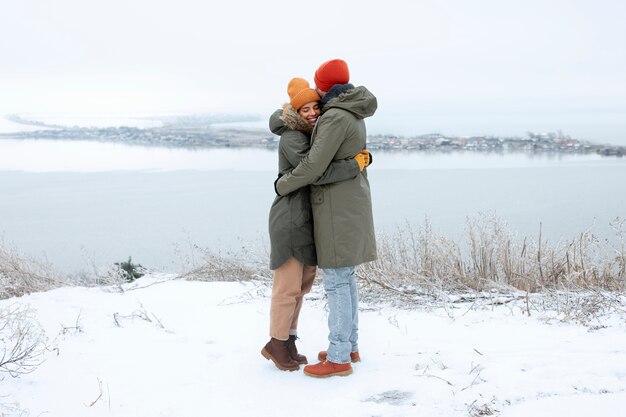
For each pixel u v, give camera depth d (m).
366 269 5.97
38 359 3.83
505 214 19.80
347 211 3.43
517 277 5.89
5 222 34.66
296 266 3.58
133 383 3.45
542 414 2.74
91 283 7.30
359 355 3.77
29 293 6.63
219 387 3.38
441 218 17.78
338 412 2.98
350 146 3.38
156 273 7.75
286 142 3.47
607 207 21.62
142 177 68.38
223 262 7.20
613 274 5.66
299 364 3.70
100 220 33.47
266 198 38.03
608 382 3.10
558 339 3.94
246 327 4.52
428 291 5.54
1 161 117.69
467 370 3.43
